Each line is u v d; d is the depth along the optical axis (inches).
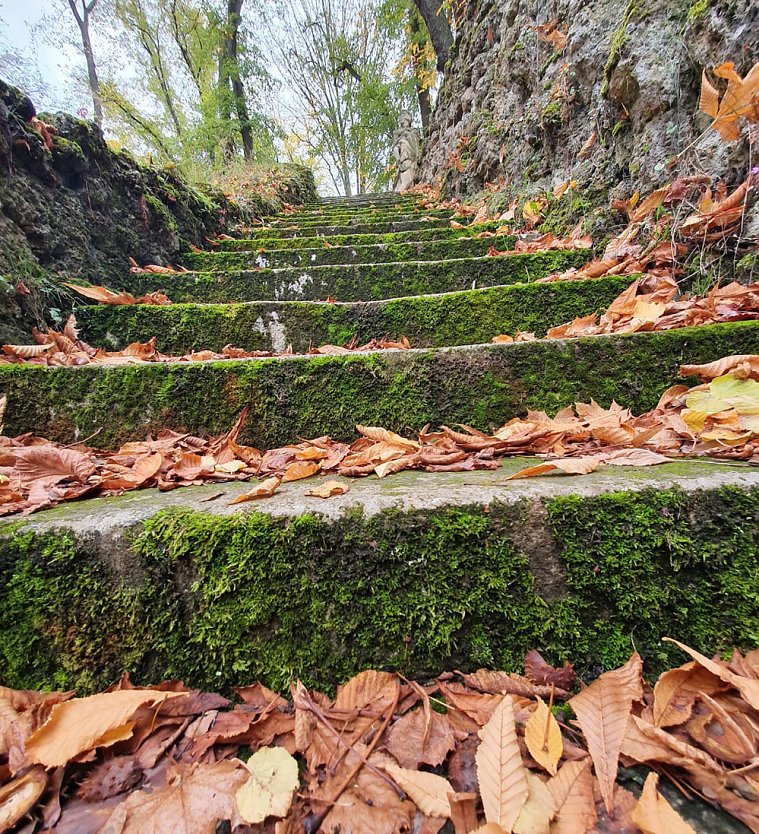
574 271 75.9
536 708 21.1
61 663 24.8
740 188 54.4
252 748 20.7
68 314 63.0
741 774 17.0
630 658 22.7
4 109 59.1
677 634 23.8
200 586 24.9
